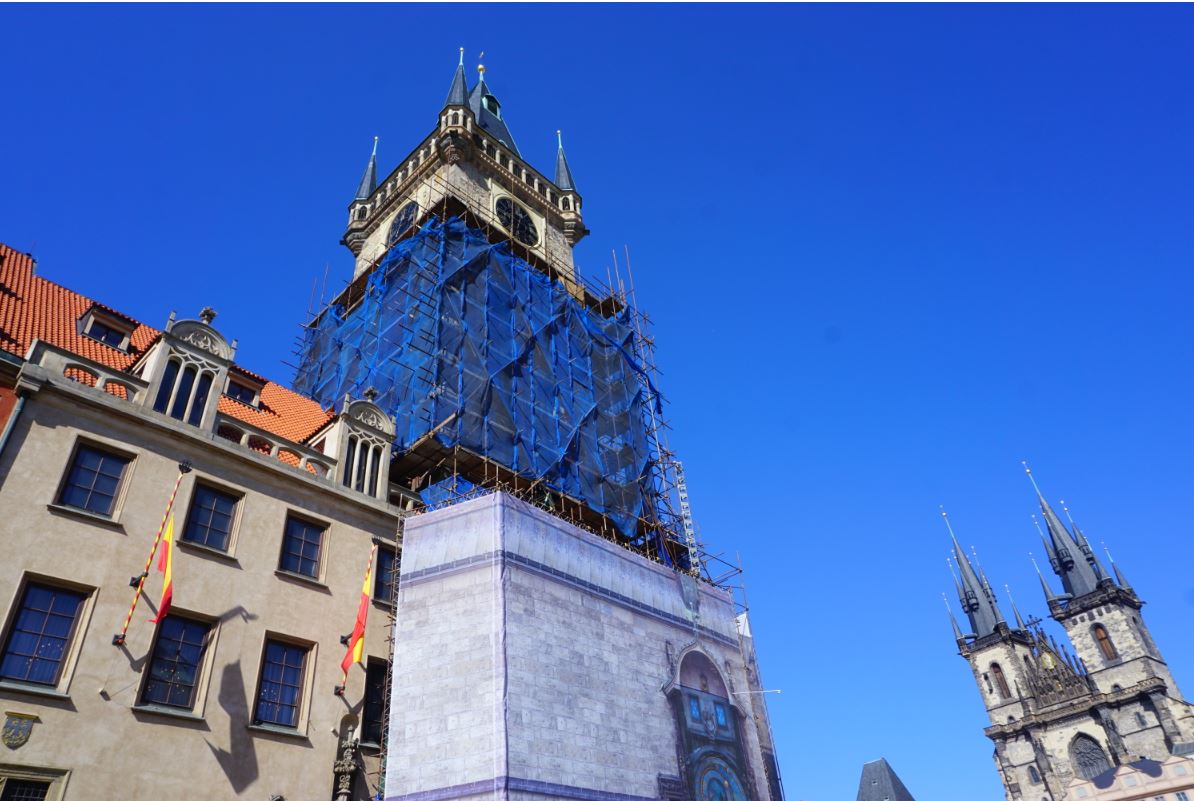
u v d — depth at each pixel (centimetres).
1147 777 8775
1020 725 10581
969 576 12194
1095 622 10731
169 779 2108
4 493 2134
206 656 2352
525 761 2469
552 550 3067
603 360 5025
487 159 5597
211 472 2617
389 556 3066
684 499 5059
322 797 2405
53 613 2122
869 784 12112
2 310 2823
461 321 4125
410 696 2619
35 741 1931
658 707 3103
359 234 5875
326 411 3894
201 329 2852
